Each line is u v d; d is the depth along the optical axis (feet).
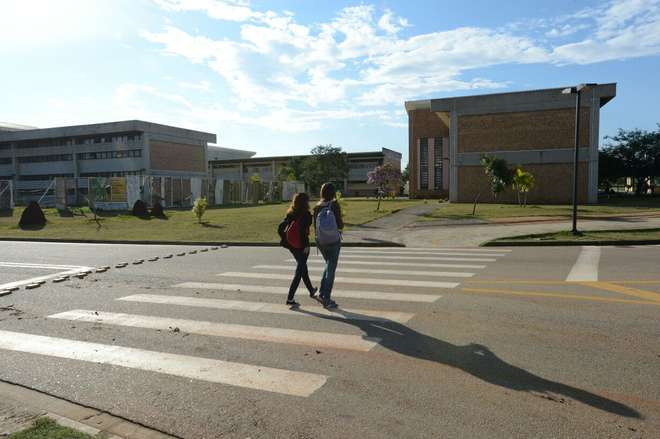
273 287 26.73
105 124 243.40
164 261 39.14
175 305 22.62
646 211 92.07
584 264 33.42
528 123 145.69
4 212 117.60
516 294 23.49
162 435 10.53
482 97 151.02
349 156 332.39
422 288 25.49
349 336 17.26
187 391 12.83
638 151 184.55
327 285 21.66
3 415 11.48
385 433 10.39
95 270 34.24
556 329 17.52
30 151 269.03
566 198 141.69
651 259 35.70
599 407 11.35
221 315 20.57
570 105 140.67
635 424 10.55
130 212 118.52
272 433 10.54
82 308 22.41
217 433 10.61
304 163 305.73
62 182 123.65
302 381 13.29
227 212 118.73
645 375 13.17
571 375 13.26
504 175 127.13
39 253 47.06
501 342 16.19
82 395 12.69
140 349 16.29
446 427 10.57
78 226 82.53
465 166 154.40
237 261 38.60
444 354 15.15
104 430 10.69
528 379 13.05
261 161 345.31
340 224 22.20
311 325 18.78
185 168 266.98
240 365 14.60
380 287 25.93
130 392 12.84
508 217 81.71
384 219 83.66
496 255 40.09
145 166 241.14
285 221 22.72
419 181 223.10
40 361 15.30
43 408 11.93
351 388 12.76
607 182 215.51
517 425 10.58
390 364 14.40
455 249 46.16
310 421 11.03
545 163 144.05
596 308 20.40
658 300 21.77
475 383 12.87
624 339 16.21
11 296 25.53
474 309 20.67
